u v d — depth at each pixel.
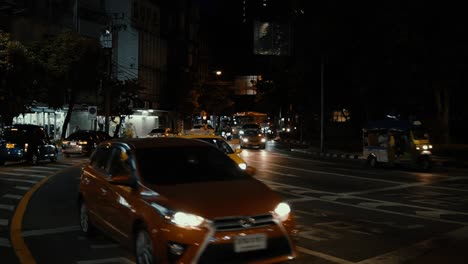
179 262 5.77
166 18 69.00
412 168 24.83
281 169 23.41
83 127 46.31
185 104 68.44
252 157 31.59
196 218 5.77
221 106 75.88
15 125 24.73
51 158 25.38
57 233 9.35
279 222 6.10
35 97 31.27
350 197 14.42
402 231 9.76
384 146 24.41
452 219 11.09
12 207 12.23
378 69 35.94
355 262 7.49
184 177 7.06
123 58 57.22
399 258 7.73
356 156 31.55
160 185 6.67
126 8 56.69
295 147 42.66
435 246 8.54
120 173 7.61
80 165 23.94
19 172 20.50
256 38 28.09
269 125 69.38
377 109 40.94
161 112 65.19
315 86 44.94
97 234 8.98
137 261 6.64
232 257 5.79
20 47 27.45
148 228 6.20
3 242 8.69
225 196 6.23
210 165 7.51
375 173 21.88
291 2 39.31
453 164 26.31
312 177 19.92
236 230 5.82
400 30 31.75
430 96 39.56
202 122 75.94
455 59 31.42
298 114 55.59
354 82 38.50
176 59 71.12
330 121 61.28
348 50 38.50
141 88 46.41
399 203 13.35
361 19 36.47
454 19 30.47
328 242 8.73
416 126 23.88
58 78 32.94
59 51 32.91
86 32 44.81
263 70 67.31
